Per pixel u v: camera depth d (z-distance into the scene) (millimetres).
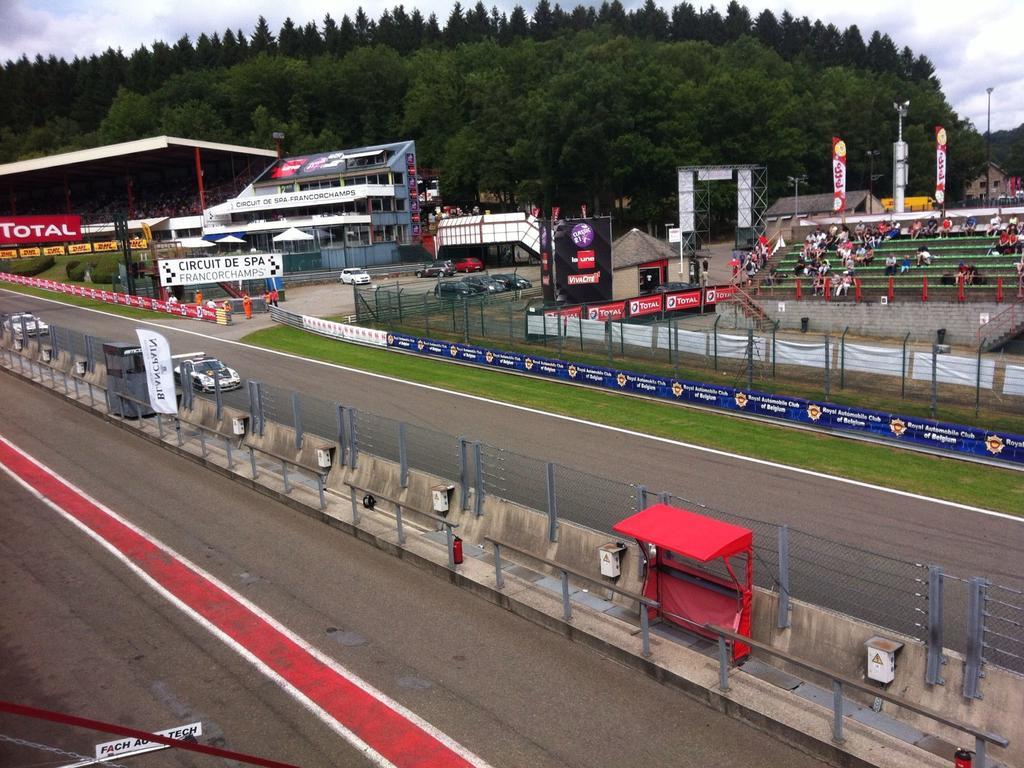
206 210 84375
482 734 9398
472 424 25141
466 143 100875
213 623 12289
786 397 24984
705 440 23203
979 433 20984
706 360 30469
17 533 16156
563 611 12086
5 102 150000
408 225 81312
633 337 31922
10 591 13516
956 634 11750
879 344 36812
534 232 73688
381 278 69500
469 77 113688
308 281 65688
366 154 80812
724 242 92250
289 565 14469
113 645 11641
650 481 19281
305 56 147375
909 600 12703
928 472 20125
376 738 9367
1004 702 8656
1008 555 14828
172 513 17234
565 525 13570
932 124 127688
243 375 33250
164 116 115875
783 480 19484
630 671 10758
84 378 29031
